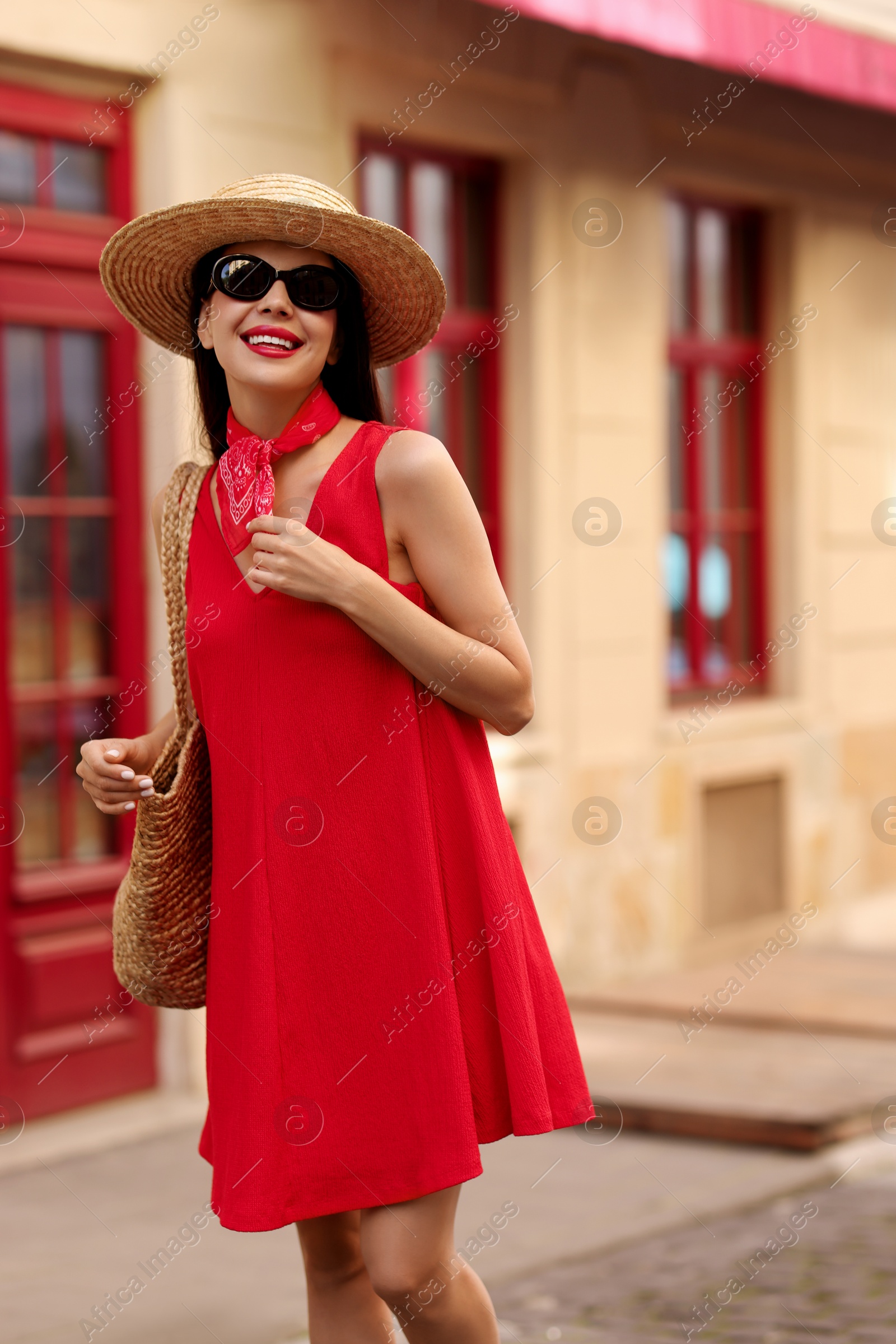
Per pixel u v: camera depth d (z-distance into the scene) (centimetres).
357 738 261
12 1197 528
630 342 852
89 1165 563
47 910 602
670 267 929
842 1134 593
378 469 265
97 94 603
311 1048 260
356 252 268
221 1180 268
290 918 260
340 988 260
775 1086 634
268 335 262
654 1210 522
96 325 610
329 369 282
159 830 270
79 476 612
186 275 280
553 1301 443
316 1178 259
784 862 985
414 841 261
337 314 277
